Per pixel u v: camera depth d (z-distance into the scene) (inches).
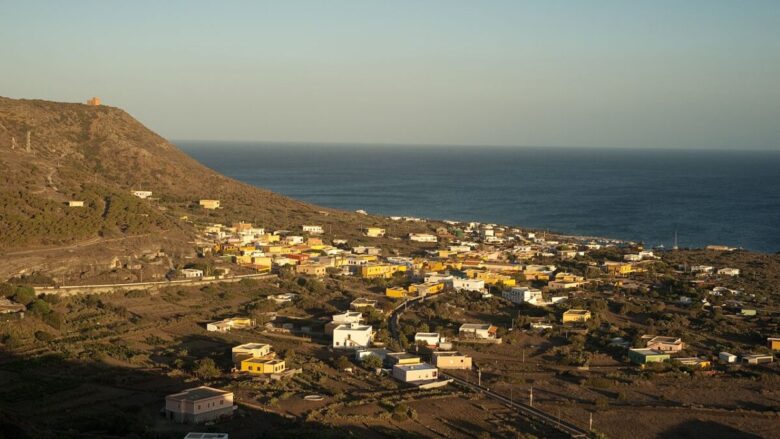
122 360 5162.4
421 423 4298.7
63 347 5285.4
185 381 4790.8
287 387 4761.3
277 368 5039.4
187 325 6250.0
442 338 6018.7
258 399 4480.8
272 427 4055.1
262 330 6186.0
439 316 6786.4
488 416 4456.2
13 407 4160.9
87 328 5925.2
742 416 4591.5
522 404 4687.5
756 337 6235.2
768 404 4788.4
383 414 4333.2
